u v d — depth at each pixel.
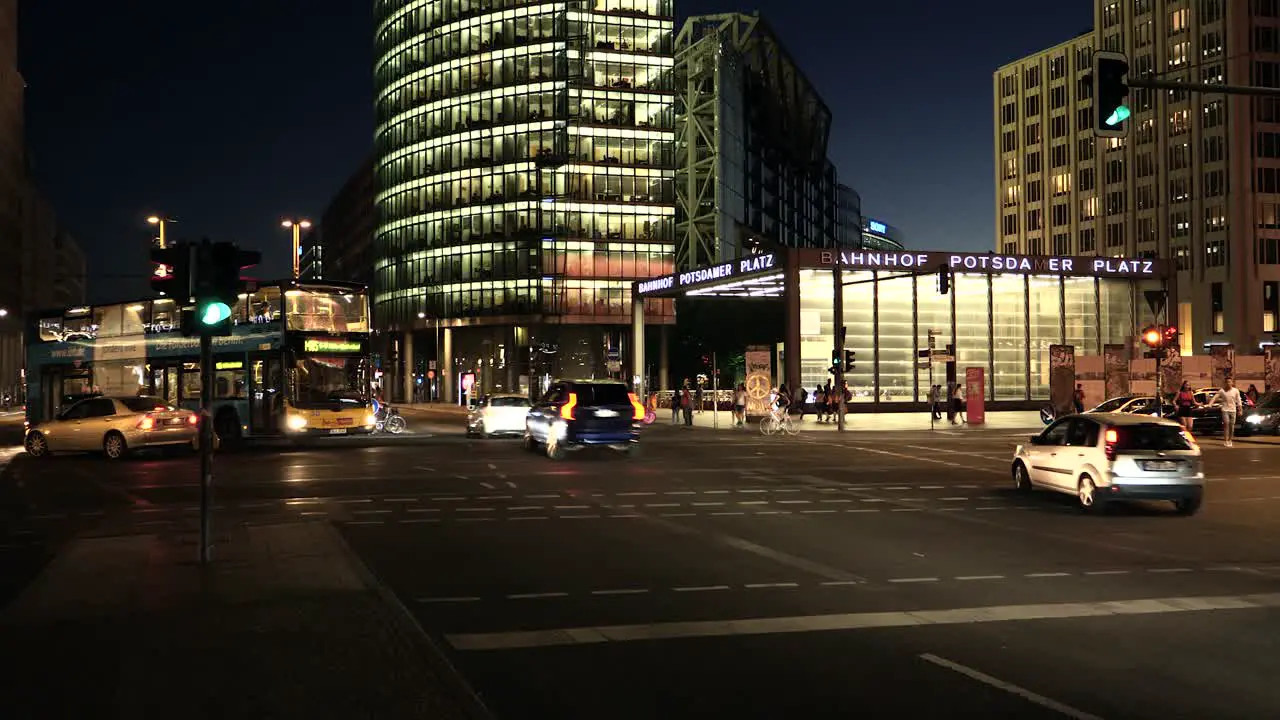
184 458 26.62
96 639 7.10
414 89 95.69
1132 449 15.31
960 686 6.38
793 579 10.08
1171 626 8.08
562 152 89.25
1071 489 16.28
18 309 129.25
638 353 67.00
